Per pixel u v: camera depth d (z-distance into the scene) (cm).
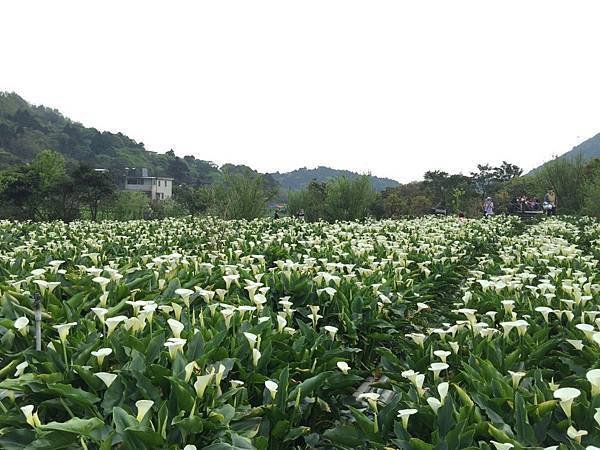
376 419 385
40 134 12744
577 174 3412
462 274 1165
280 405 414
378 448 357
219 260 968
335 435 404
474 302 720
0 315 543
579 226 2175
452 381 442
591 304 624
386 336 648
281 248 1165
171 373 399
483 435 355
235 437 342
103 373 373
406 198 4881
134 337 451
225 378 449
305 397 447
